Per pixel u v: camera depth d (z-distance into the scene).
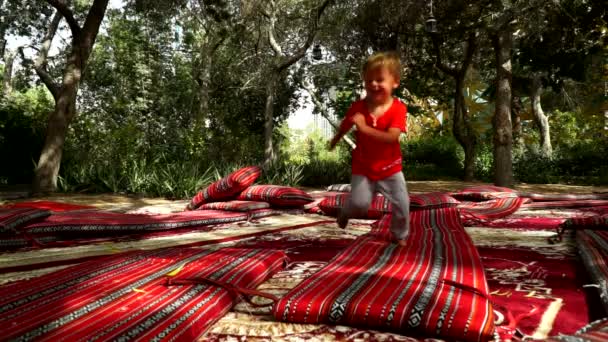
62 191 10.61
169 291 2.04
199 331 1.74
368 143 3.28
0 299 1.90
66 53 21.78
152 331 1.60
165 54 22.94
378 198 5.74
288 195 6.24
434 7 15.28
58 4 10.45
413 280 2.23
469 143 18.03
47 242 3.99
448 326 1.68
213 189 6.37
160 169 10.92
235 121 24.33
